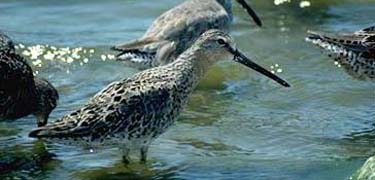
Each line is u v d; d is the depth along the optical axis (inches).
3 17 808.3
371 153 573.6
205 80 692.1
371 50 645.3
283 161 563.8
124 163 557.6
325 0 842.2
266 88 679.1
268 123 621.0
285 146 587.5
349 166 555.2
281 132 606.9
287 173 548.7
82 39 764.6
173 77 556.1
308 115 633.6
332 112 637.9
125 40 762.8
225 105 652.1
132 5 828.0
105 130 532.1
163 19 720.3
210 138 599.2
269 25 798.5
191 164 563.2
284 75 698.2
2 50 591.8
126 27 791.1
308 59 725.3
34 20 802.2
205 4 737.0
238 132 608.1
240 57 593.3
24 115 607.2
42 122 613.3
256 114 636.1
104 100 538.3
